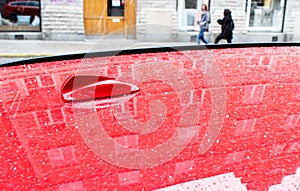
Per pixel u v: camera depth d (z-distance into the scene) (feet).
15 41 36.01
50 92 4.61
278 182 2.87
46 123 3.77
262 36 41.09
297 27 41.39
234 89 4.79
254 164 3.10
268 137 3.56
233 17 39.88
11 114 4.00
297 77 5.37
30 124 3.75
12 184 2.81
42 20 37.01
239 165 3.08
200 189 2.79
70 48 33.30
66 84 4.69
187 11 38.81
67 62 6.09
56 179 2.86
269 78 5.28
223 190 2.78
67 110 4.05
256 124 3.82
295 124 3.86
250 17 41.01
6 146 3.33
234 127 3.73
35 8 36.83
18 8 36.52
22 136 3.51
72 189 2.75
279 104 4.36
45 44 35.12
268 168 3.05
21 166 3.02
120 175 2.91
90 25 38.60
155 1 38.04
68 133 3.54
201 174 2.95
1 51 31.09
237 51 6.89
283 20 41.52
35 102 4.31
